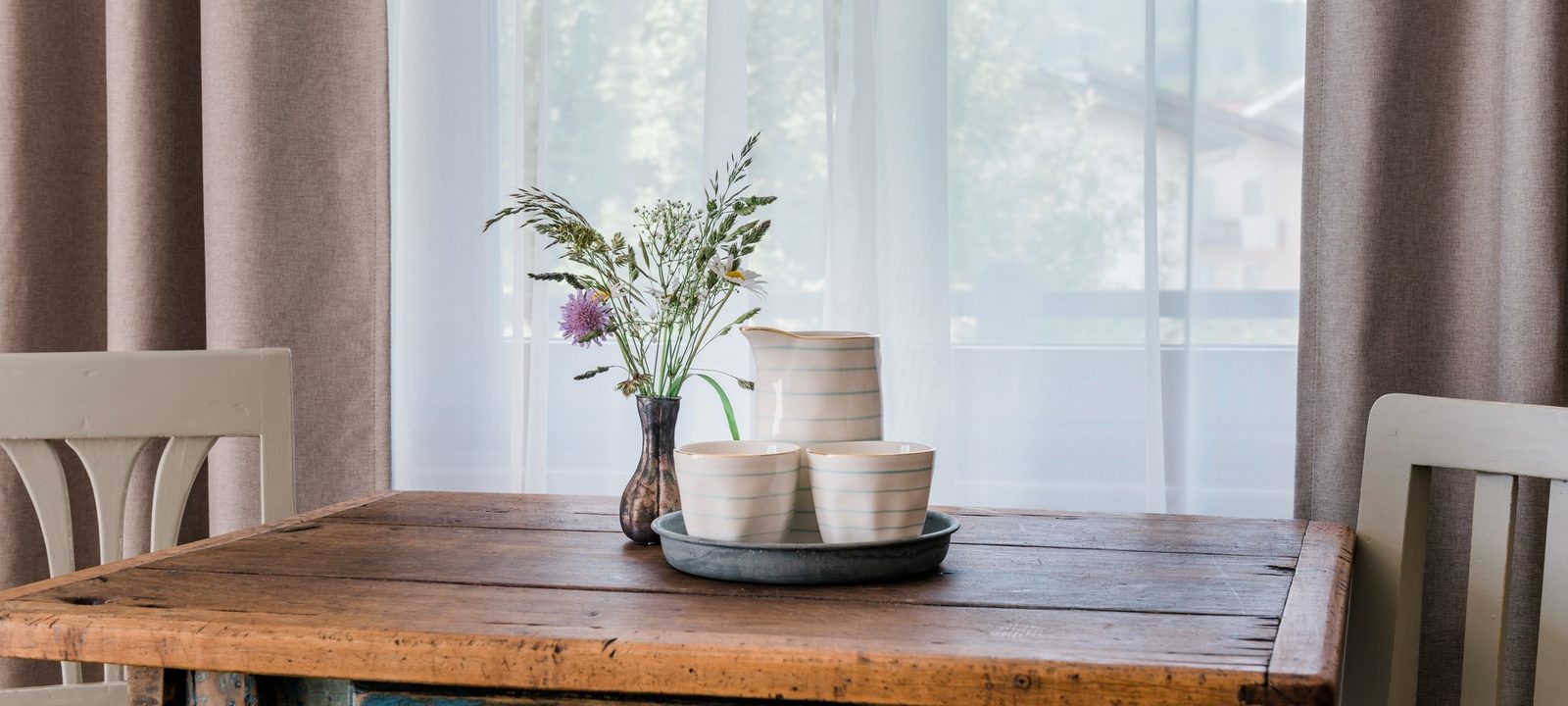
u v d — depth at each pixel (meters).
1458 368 1.68
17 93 2.04
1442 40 1.67
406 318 2.06
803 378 1.09
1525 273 1.60
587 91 2.05
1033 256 1.92
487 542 1.17
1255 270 1.87
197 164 2.07
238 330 1.96
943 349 1.87
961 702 0.76
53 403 1.37
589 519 1.31
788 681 0.77
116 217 2.00
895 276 1.88
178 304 2.05
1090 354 1.90
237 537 1.19
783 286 1.95
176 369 1.41
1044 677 0.75
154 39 2.00
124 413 1.39
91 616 0.88
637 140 2.04
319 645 0.82
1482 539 1.23
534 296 1.99
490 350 2.07
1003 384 1.93
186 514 2.08
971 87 1.94
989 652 0.77
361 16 1.97
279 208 1.97
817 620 0.86
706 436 1.92
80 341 2.11
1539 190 1.59
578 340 1.15
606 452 2.05
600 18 2.04
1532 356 1.59
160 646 0.85
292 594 0.94
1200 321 1.88
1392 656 1.27
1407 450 1.28
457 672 0.81
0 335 2.04
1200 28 1.89
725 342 1.92
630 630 0.83
